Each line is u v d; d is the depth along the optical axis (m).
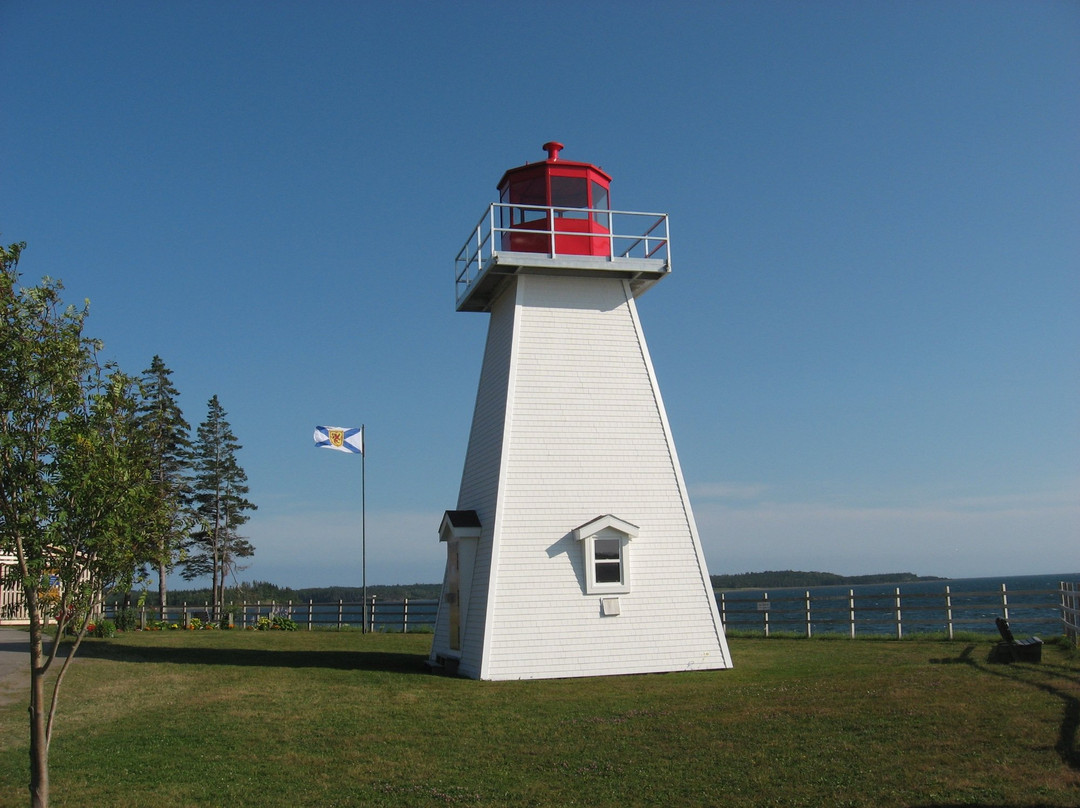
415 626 43.47
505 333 23.44
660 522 22.39
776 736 13.23
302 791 11.77
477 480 23.48
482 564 21.73
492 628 20.80
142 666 22.81
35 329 9.98
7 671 20.81
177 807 11.17
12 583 10.20
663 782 11.40
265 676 21.25
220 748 13.97
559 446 22.16
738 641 30.34
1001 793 9.87
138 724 15.64
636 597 21.78
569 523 21.77
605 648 21.30
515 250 23.53
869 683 17.33
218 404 57.72
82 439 9.80
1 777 12.23
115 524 9.90
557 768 12.36
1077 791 9.74
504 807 10.79
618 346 23.20
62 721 15.88
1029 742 11.75
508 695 18.28
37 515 9.69
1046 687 15.38
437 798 11.27
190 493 54.81
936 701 14.73
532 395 22.30
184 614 44.72
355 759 13.25
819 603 114.19
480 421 24.25
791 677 19.72
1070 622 24.02
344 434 40.25
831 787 10.62
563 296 23.16
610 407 22.75
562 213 23.64
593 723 15.16
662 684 19.44
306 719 16.00
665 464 22.80
